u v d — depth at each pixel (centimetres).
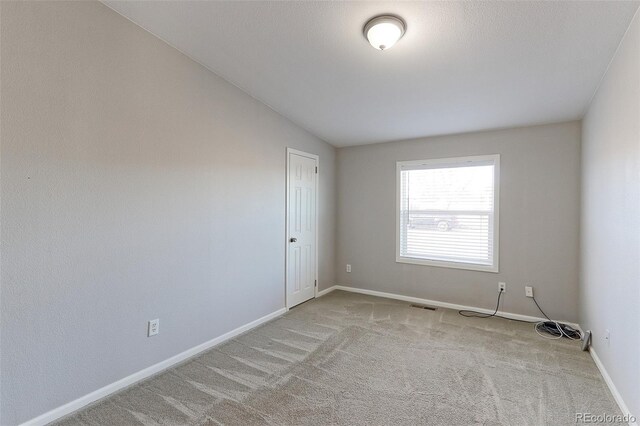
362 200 449
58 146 182
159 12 207
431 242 401
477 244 371
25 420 170
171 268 244
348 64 253
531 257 339
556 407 192
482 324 329
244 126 310
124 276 214
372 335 301
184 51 250
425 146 401
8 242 164
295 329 316
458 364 245
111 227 207
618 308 197
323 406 193
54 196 180
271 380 222
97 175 200
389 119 351
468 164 374
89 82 195
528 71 241
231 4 196
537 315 337
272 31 219
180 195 250
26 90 169
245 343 283
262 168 333
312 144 414
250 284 318
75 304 190
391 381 221
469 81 263
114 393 206
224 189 289
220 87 284
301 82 287
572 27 189
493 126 348
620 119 195
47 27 176
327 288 454
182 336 252
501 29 197
